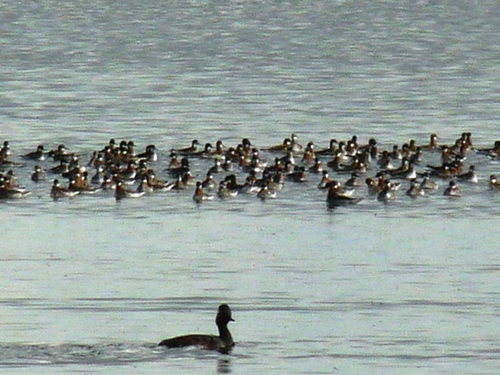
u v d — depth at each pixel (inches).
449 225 2886.3
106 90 5246.1
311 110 4694.9
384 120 4458.7
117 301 2192.4
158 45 7253.9
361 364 1817.2
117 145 3863.2
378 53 6904.5
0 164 3540.8
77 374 1727.4
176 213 3009.4
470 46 7303.2
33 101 4869.6
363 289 2294.5
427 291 2282.2
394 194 3171.8
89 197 3186.5
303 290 2283.5
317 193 3218.5
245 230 2832.2
